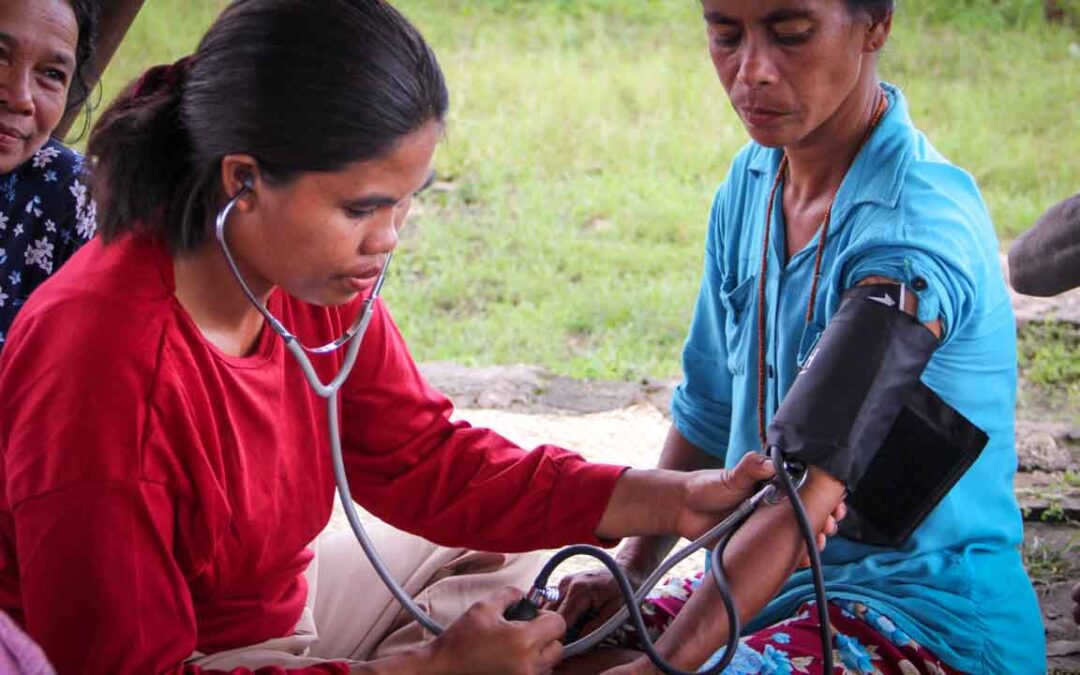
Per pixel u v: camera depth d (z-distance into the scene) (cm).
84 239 288
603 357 517
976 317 229
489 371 491
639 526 238
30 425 194
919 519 236
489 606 221
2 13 263
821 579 214
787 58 221
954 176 233
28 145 276
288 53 187
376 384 241
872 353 216
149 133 199
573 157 736
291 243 195
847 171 237
